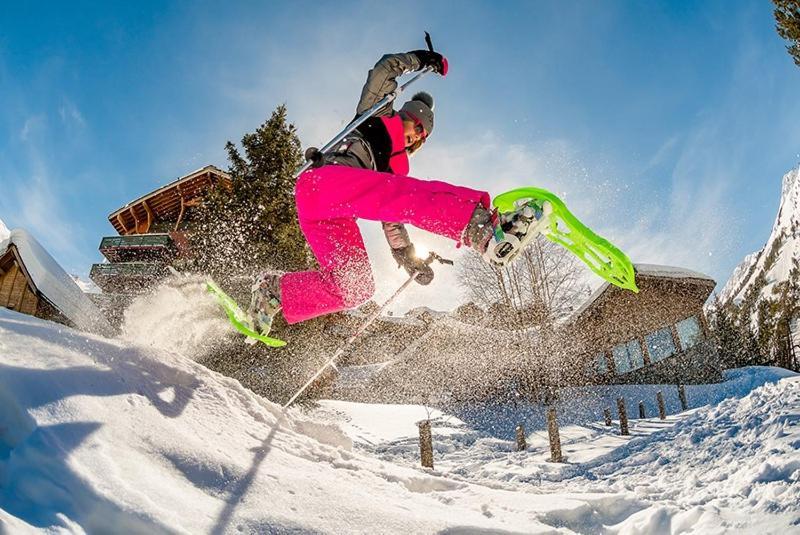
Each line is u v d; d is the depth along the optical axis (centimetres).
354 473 289
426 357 2286
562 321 2445
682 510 313
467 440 1396
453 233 221
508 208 231
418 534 221
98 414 217
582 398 2159
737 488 371
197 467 219
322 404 1723
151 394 263
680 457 582
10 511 163
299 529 202
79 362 246
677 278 2372
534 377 2212
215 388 313
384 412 1744
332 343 1573
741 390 1939
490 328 2358
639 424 1346
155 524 174
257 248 1398
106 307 645
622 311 2386
